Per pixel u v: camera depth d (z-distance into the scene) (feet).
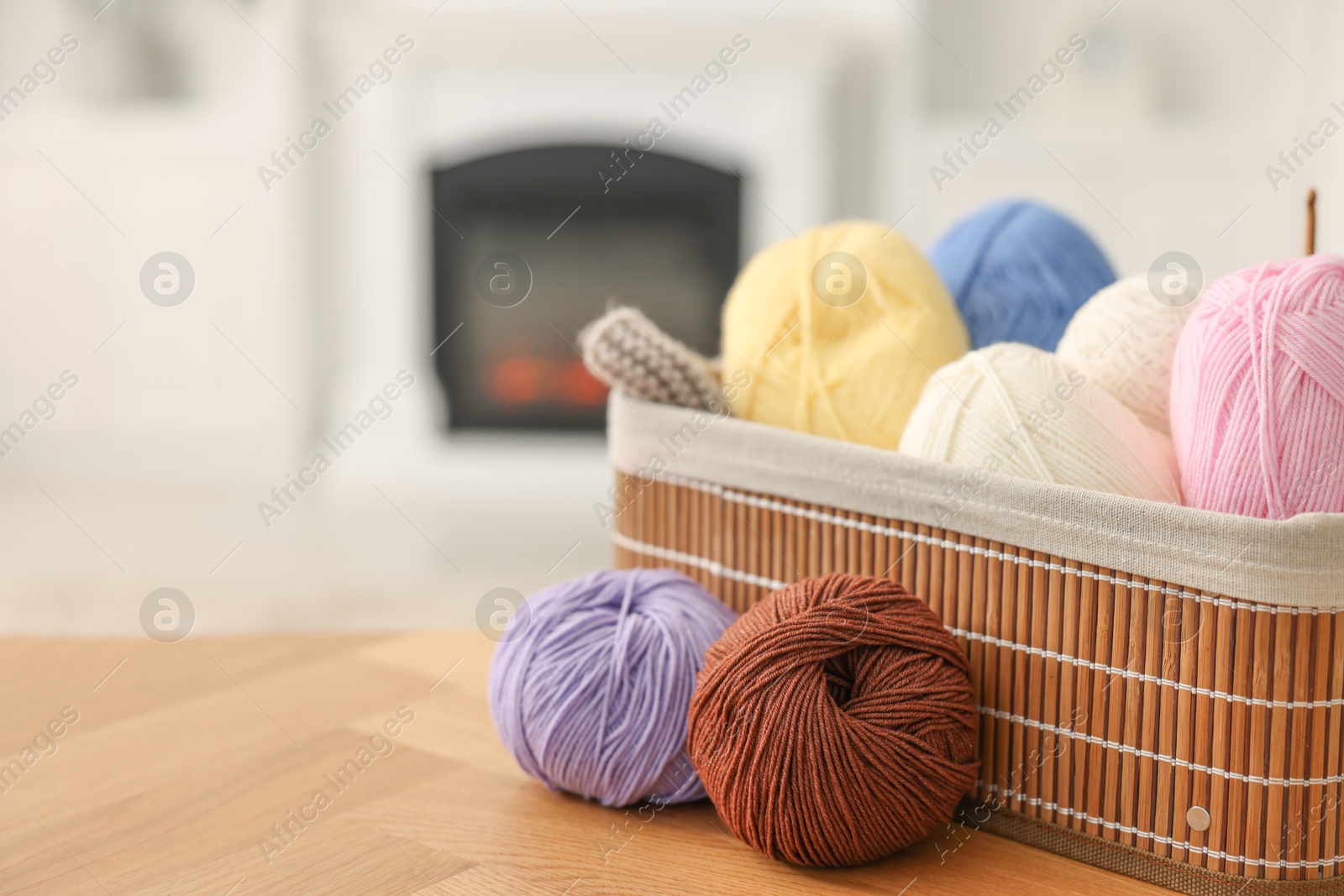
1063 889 1.70
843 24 8.82
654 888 1.68
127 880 1.67
